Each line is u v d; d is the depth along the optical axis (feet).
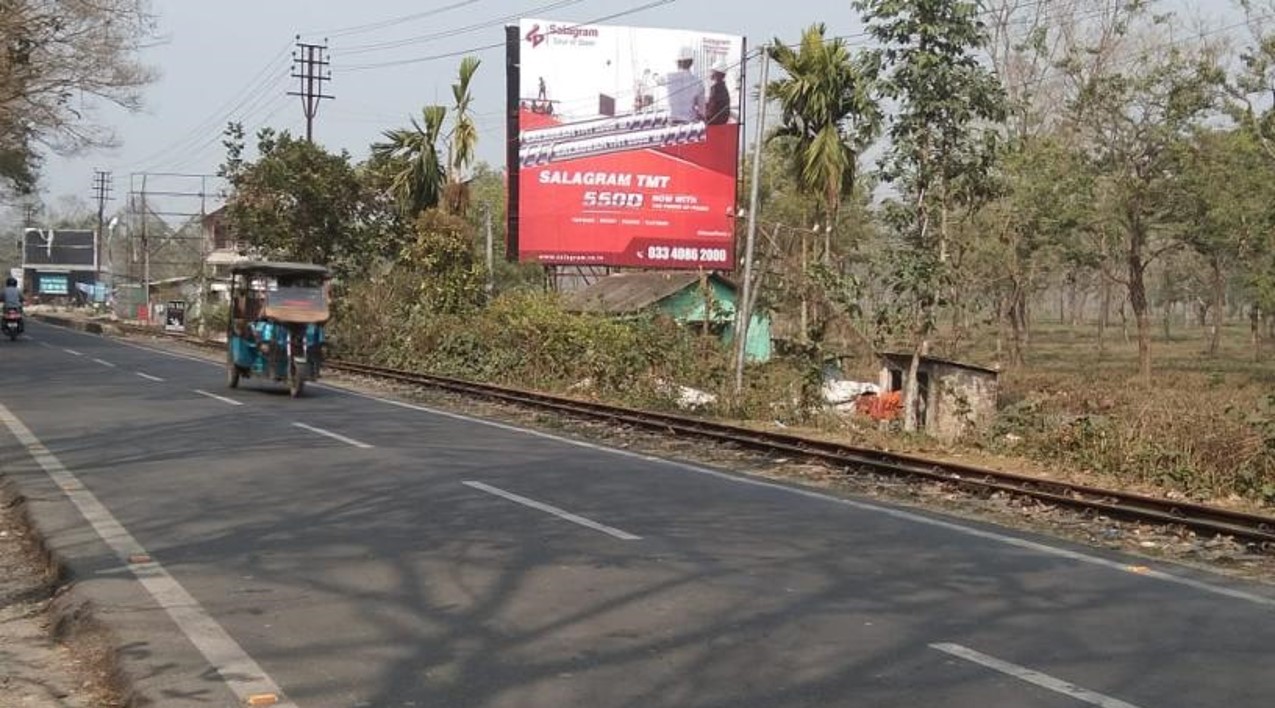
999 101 58.85
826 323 72.74
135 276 288.30
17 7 96.43
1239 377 116.88
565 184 107.45
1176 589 24.71
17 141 121.90
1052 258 118.73
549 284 119.55
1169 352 171.73
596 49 107.76
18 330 133.49
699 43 110.01
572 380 83.66
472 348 93.91
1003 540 29.91
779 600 22.67
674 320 90.33
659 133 109.29
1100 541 31.12
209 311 165.78
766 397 68.80
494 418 61.05
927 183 60.13
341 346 109.09
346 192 120.47
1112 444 46.57
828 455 46.01
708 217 110.42
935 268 61.46
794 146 109.50
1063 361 149.38
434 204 129.80
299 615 21.17
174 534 28.17
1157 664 18.86
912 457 45.50
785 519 32.14
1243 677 18.22
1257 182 101.04
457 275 108.88
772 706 16.47
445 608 21.74
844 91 99.55
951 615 21.80
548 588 23.30
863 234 115.24
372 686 17.25
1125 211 111.65
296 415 56.59
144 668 17.98
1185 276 178.50
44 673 18.47
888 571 25.64
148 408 57.67
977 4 57.36
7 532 29.86
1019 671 18.31
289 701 16.57
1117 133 108.37
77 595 22.39
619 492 35.99
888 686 17.46
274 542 27.37
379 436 48.73
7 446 43.47
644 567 25.36
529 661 18.53
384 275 115.55
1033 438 52.06
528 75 106.63
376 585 23.43
